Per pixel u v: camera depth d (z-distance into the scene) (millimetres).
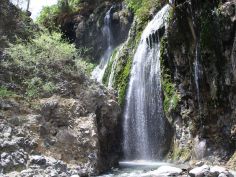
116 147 14312
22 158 9477
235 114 12766
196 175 9867
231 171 11180
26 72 12109
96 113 12242
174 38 15219
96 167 11023
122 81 19375
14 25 14000
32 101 11289
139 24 20609
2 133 9898
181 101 15289
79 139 11031
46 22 26234
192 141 14523
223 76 13125
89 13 27328
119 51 21266
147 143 17219
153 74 17797
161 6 20188
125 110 18547
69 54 13203
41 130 10641
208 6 13586
